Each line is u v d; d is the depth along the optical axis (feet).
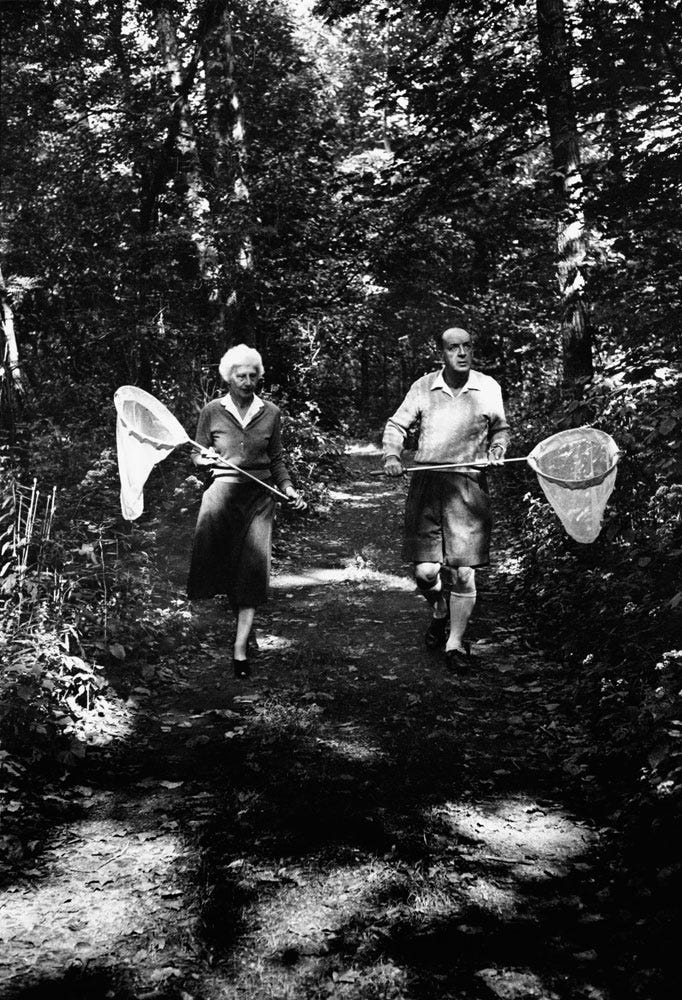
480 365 49.78
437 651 20.08
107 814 12.49
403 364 85.66
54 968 9.23
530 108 28.71
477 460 18.13
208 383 37.70
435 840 11.86
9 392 30.91
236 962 9.41
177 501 28.89
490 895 10.60
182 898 10.48
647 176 19.92
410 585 26.73
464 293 50.47
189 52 46.65
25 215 40.65
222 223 38.73
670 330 18.58
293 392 51.78
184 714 16.24
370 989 8.99
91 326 37.22
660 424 14.84
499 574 27.89
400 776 13.85
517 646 20.27
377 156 58.13
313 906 10.38
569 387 25.70
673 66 19.83
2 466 22.59
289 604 24.64
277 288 46.34
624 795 12.56
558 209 26.63
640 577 17.90
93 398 36.27
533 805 12.87
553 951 9.55
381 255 36.63
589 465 14.60
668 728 12.39
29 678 14.35
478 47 29.99
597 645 17.62
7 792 12.39
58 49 44.21
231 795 13.14
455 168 30.78
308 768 14.08
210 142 46.75
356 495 48.83
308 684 17.93
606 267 21.26
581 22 21.34
